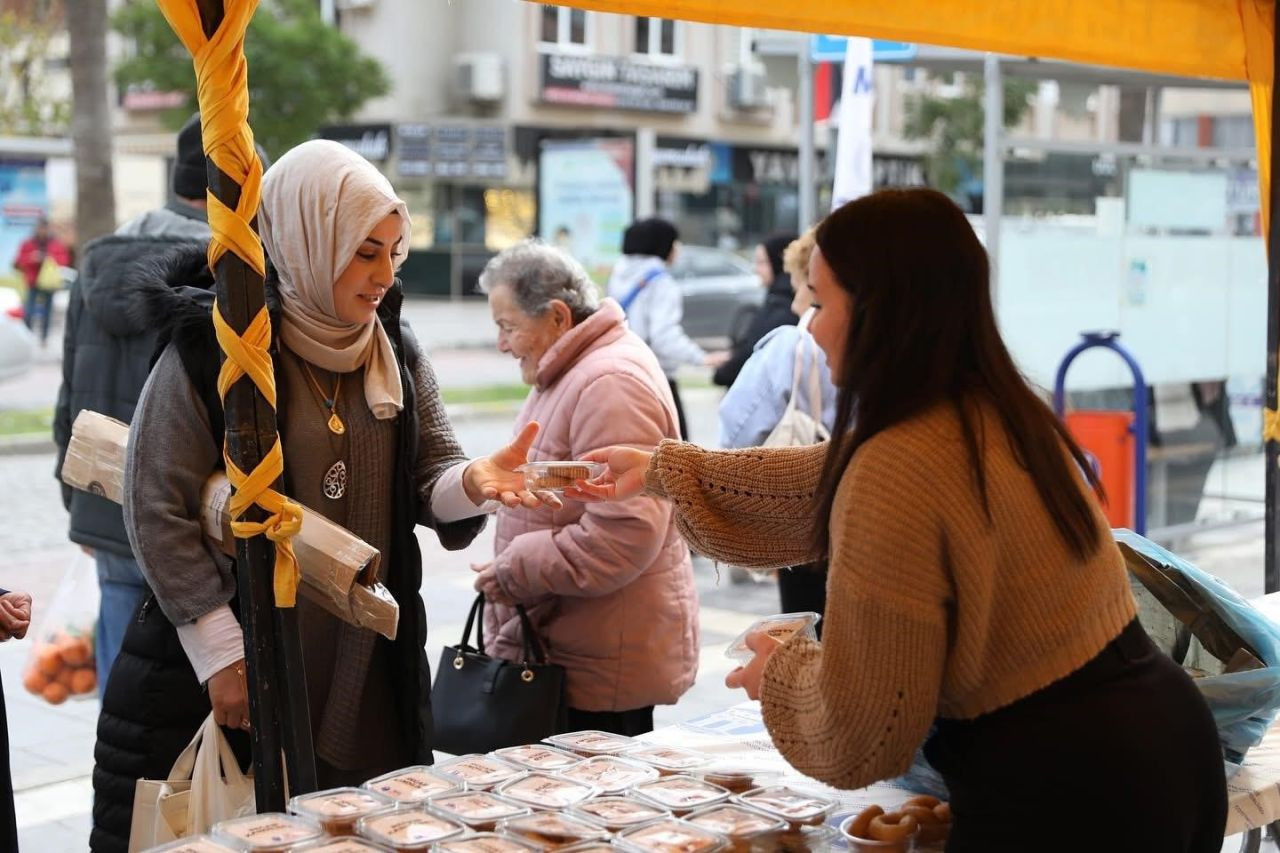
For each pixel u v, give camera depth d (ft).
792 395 16.10
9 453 40.34
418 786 7.30
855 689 6.12
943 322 6.25
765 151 102.32
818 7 10.12
